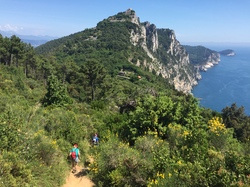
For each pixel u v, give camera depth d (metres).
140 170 8.45
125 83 85.06
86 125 14.71
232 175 6.53
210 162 7.25
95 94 56.19
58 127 12.25
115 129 14.49
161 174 7.91
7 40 59.38
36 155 8.23
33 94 35.34
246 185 6.48
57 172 8.61
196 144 9.46
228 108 48.28
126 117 16.88
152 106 13.02
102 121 17.62
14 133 8.28
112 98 52.44
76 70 67.50
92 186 8.93
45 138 9.60
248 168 6.79
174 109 13.13
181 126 12.55
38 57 75.94
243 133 36.97
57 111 14.97
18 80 38.47
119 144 9.95
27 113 13.73
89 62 53.41
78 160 10.47
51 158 8.81
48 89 22.38
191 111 13.45
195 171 7.18
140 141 10.67
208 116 22.20
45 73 68.56
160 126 12.34
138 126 12.80
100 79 54.84
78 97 55.06
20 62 64.88
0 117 8.65
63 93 22.77
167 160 8.40
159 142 10.68
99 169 9.11
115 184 8.38
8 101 17.98
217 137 11.36
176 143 10.18
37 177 7.53
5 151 7.23
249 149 10.84
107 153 9.19
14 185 6.36
